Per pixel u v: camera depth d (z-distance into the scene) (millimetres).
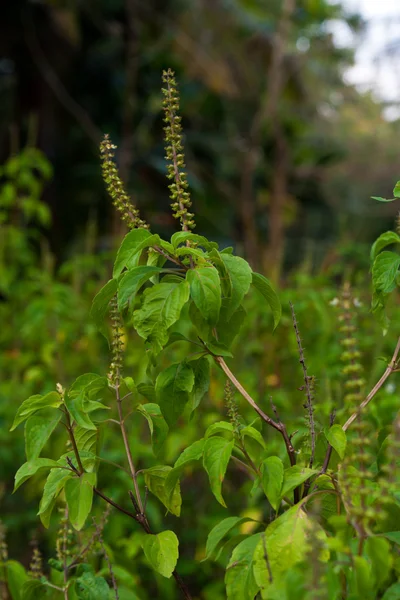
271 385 3918
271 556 1473
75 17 9203
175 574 1883
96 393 1918
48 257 4734
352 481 1549
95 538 2078
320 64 11625
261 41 10281
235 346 4051
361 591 1313
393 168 13367
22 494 4059
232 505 3721
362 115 13297
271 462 1631
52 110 9430
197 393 1833
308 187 11633
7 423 4094
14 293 4891
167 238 8289
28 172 5570
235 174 9812
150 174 8883
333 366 3584
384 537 1405
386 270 1793
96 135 8875
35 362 4793
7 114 9453
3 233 5121
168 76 1831
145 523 1870
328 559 1414
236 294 1677
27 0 9117
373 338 3746
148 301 1646
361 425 1422
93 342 4402
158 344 1633
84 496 1691
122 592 2248
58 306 4336
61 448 3295
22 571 2322
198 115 10172
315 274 5051
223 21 10008
